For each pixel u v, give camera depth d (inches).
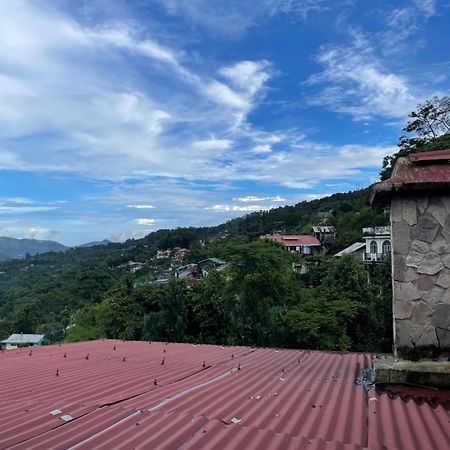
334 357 259.1
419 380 156.3
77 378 190.7
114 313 1028.5
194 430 114.2
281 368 215.5
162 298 914.1
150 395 153.6
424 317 168.6
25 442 104.7
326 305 723.4
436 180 166.1
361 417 130.6
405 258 172.2
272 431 113.7
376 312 800.3
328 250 2215.8
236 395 155.3
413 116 1296.8
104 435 109.6
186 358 250.1
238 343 717.3
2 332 2290.8
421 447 107.3
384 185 170.9
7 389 168.9
